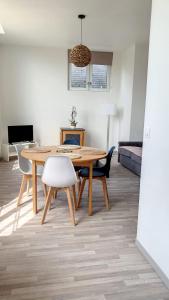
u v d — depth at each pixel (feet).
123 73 21.85
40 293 6.10
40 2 11.37
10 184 14.24
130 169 17.39
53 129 22.13
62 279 6.59
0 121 20.13
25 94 21.04
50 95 21.54
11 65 20.33
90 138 22.97
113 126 23.27
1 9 12.32
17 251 7.79
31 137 21.03
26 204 11.42
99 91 22.40
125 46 20.08
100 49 21.09
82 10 12.39
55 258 7.47
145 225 7.61
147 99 7.34
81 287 6.32
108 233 9.01
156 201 6.90
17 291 6.15
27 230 9.11
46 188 12.00
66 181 9.35
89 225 9.58
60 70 21.33
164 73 6.34
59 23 14.46
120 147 18.99
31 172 11.05
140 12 12.57
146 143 7.43
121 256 7.65
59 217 10.21
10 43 19.45
